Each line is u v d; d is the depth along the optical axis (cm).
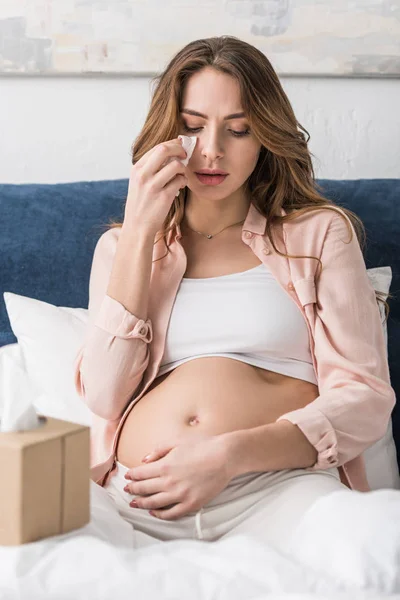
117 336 168
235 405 158
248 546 115
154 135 177
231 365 164
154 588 104
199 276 176
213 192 171
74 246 218
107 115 248
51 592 103
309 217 179
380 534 114
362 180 230
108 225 204
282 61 245
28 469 107
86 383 171
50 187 224
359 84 250
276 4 243
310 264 173
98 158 249
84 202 222
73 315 204
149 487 148
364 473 170
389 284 212
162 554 113
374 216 223
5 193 222
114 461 167
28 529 108
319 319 170
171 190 167
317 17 243
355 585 109
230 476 146
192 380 162
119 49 243
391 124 252
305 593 101
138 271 168
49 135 248
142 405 167
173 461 147
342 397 158
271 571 108
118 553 109
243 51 172
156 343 171
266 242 177
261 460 147
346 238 176
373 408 159
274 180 183
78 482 114
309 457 153
